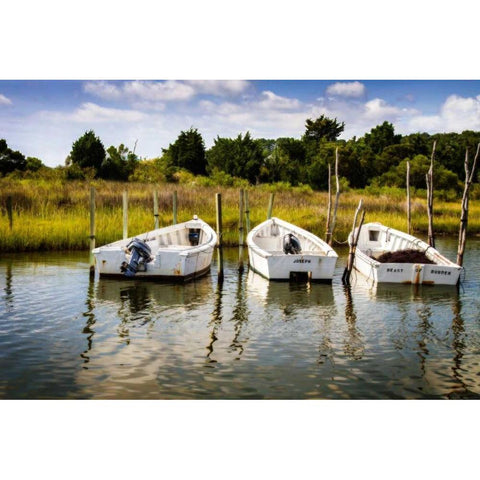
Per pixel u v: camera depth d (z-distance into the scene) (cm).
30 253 1803
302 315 1084
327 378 763
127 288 1283
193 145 5844
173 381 746
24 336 926
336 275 1534
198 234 1728
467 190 1379
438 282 1352
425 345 906
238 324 1016
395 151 6494
